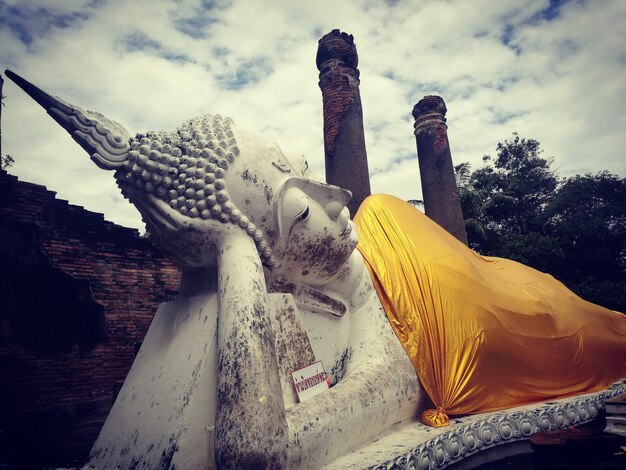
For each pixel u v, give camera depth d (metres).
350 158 7.15
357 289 3.31
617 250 18.02
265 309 2.21
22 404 7.54
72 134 2.55
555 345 3.77
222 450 1.82
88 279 8.41
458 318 3.27
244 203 2.55
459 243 4.25
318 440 2.14
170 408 2.14
